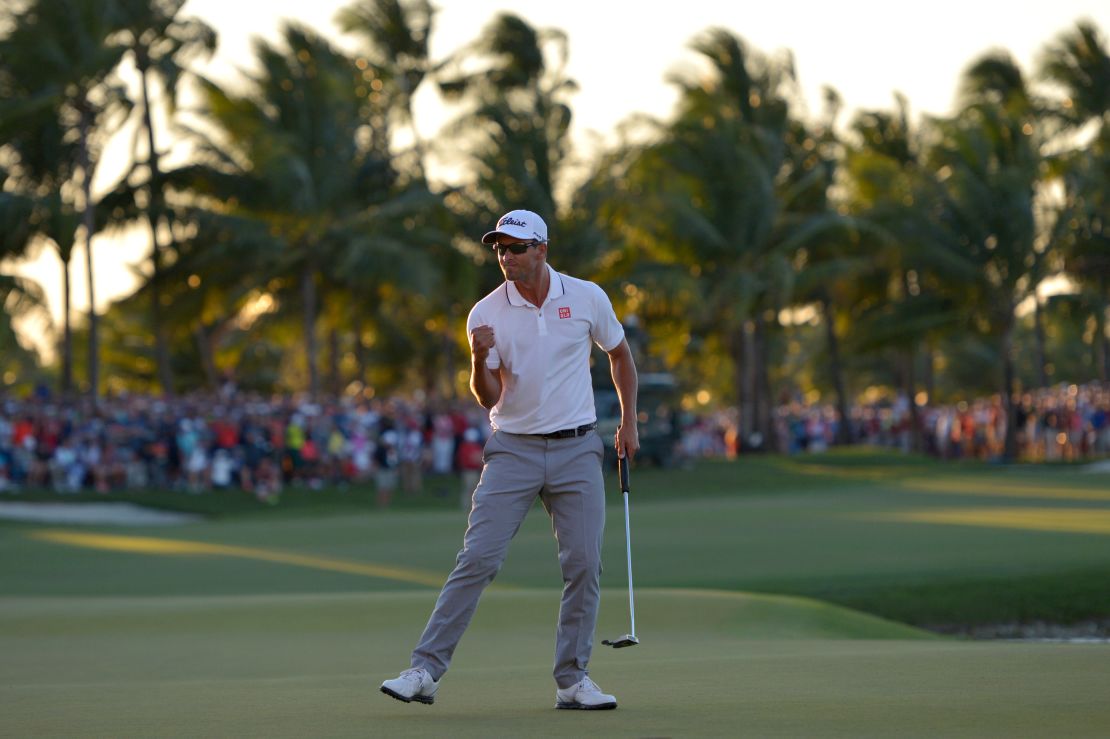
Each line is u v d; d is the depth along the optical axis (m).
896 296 138.12
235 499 83.50
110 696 16.94
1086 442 118.31
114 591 37.75
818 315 153.75
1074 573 35.38
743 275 117.62
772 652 21.98
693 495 89.88
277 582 39.34
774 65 130.88
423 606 29.98
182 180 106.56
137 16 105.56
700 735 12.72
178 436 86.38
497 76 134.38
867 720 13.34
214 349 155.38
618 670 18.62
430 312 127.19
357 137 117.62
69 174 104.88
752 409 131.88
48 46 93.94
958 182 121.81
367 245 106.19
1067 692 15.07
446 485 94.75
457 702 15.90
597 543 15.29
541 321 15.14
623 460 15.80
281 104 110.50
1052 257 124.25
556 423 15.20
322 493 88.31
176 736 13.30
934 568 37.31
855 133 140.12
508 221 14.91
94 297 97.25
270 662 23.64
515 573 40.75
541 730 13.34
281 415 91.50
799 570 38.12
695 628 27.53
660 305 125.19
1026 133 129.00
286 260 109.94
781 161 127.25
